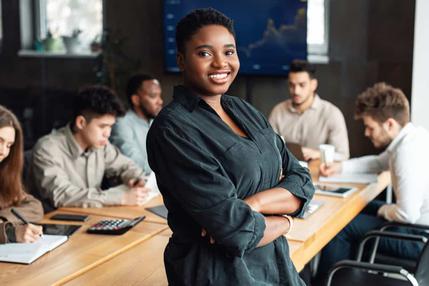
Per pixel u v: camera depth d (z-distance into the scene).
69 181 2.78
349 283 2.50
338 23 4.74
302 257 2.11
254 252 1.45
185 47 1.43
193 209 1.36
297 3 4.79
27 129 6.04
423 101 4.21
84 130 2.80
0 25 6.10
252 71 5.02
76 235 2.21
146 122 3.84
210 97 1.46
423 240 2.59
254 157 1.43
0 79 6.14
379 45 4.61
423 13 4.15
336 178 3.22
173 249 1.45
